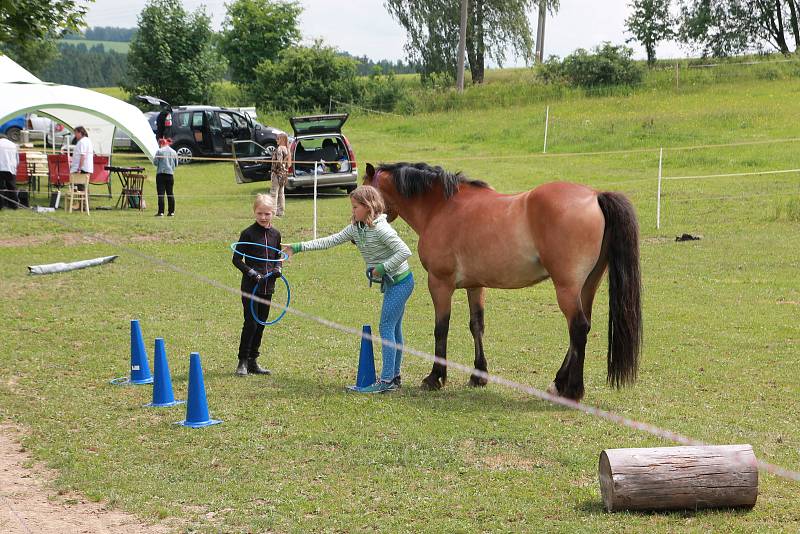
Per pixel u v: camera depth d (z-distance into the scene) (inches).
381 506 197.0
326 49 1732.3
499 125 1311.5
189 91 1763.0
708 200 748.6
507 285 287.9
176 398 288.8
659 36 2070.6
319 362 337.4
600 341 374.6
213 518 192.9
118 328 390.9
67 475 218.7
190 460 229.3
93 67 4596.5
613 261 267.0
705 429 248.1
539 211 272.1
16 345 356.8
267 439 245.8
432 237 299.0
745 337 368.2
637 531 181.2
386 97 1678.2
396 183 307.7
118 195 886.4
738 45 1993.1
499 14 2031.3
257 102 1745.8
